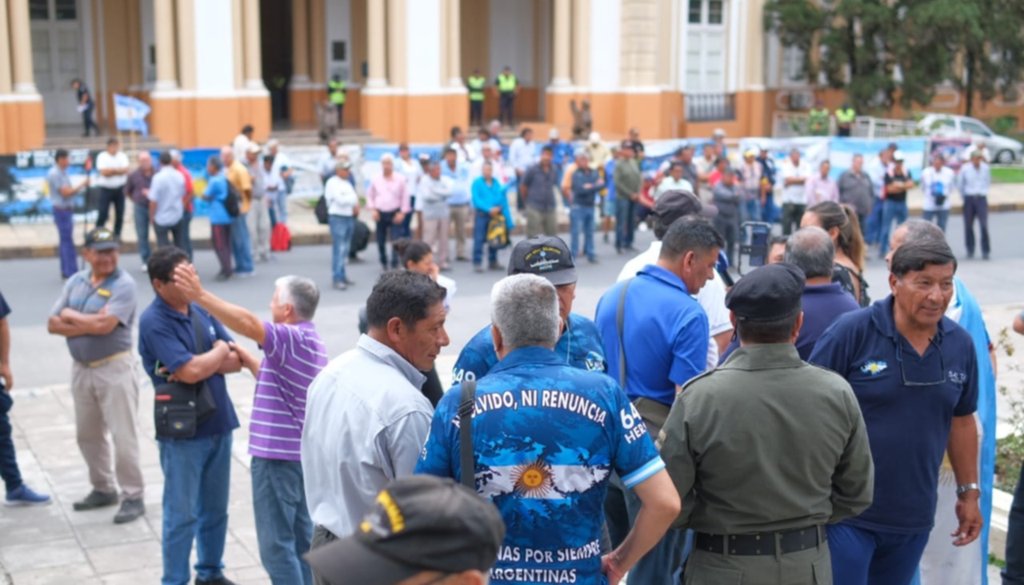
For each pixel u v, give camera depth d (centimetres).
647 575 560
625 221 2000
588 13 3014
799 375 427
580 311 1554
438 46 2822
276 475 600
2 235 2041
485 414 389
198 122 2641
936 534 565
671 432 433
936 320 471
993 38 3197
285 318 616
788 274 429
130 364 809
